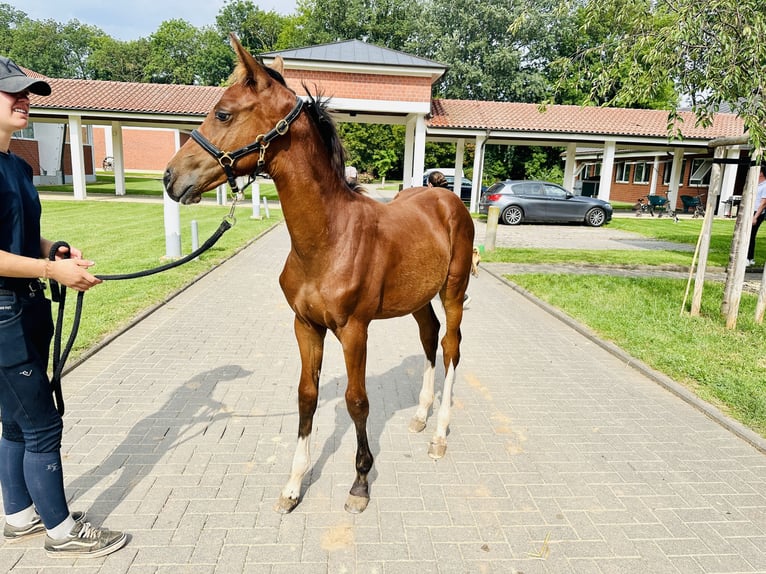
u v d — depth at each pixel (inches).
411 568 93.4
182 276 323.9
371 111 735.1
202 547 97.0
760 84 198.8
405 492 116.3
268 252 434.6
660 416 158.9
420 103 717.9
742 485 123.2
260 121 86.9
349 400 104.8
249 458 127.6
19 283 81.7
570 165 924.6
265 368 186.4
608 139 834.8
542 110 266.8
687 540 103.5
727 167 918.4
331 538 100.6
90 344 200.1
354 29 1820.9
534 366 200.5
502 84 1530.5
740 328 245.0
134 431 138.3
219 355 198.2
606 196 861.2
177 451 129.3
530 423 152.0
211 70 2395.4
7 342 80.1
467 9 1523.1
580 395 173.5
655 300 301.7
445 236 130.0
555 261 438.0
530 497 115.8
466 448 136.6
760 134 199.8
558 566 95.2
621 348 218.5
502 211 748.0
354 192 108.3
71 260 81.0
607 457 134.0
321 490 116.0
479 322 263.3
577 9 289.6
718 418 154.9
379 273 103.2
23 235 83.4
